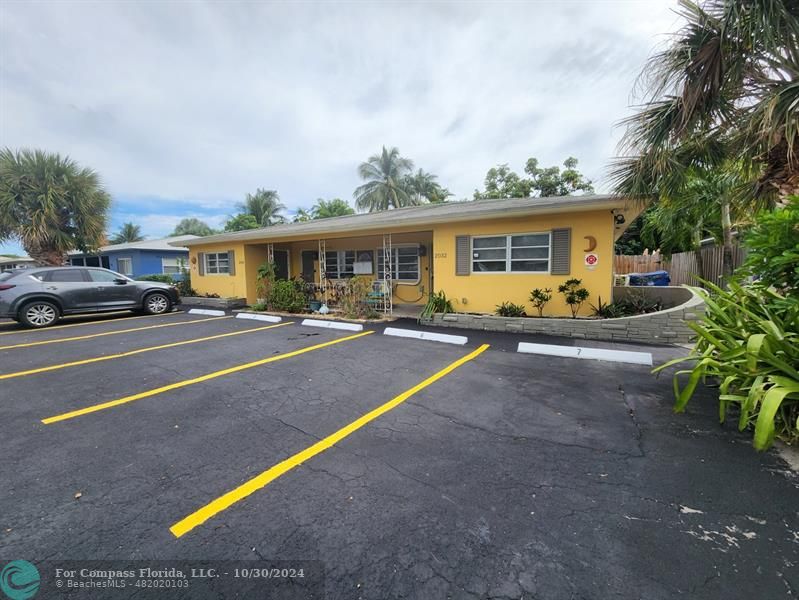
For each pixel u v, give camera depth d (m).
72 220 14.01
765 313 3.25
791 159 3.92
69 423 3.29
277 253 13.61
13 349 6.18
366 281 9.65
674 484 2.31
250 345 6.45
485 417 3.38
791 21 3.45
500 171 23.89
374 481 2.39
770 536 1.85
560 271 7.50
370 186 29.69
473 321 7.71
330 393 4.04
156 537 1.91
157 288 10.77
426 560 1.73
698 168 5.52
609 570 1.65
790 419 2.79
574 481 2.36
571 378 4.49
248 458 2.69
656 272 12.88
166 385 4.31
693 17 3.97
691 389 3.16
